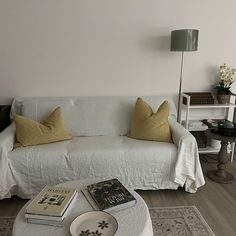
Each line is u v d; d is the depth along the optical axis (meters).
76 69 3.01
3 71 2.93
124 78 3.10
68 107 2.79
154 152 2.28
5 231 1.86
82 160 2.22
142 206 1.49
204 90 3.27
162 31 3.01
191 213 2.07
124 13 2.91
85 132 2.75
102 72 3.05
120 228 1.30
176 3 2.95
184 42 2.65
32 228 1.29
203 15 3.02
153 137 2.49
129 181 2.31
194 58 3.14
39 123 2.55
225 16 3.06
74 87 3.06
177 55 3.10
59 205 1.37
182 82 3.20
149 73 3.12
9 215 2.05
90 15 2.87
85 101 2.84
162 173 2.32
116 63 3.04
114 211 1.43
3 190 2.10
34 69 2.96
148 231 1.34
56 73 2.99
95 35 2.93
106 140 2.57
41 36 2.87
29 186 2.22
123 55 3.03
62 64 2.97
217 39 3.12
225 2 3.02
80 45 2.94
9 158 2.15
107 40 2.96
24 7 2.77
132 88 3.14
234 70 3.03
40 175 2.21
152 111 2.71
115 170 2.27
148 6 2.92
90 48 2.96
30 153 2.19
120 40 2.98
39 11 2.80
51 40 2.89
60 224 1.30
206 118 3.29
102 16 2.89
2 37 2.83
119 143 2.45
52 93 3.05
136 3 2.89
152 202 2.24
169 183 2.35
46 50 2.91
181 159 2.26
